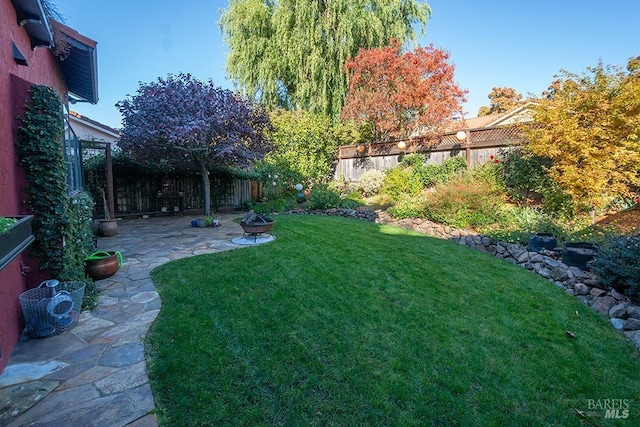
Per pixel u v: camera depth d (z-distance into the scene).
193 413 1.97
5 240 1.98
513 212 6.62
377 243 6.11
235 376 2.32
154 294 3.82
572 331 3.14
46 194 3.28
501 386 2.35
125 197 10.87
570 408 2.19
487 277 4.46
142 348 2.68
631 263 3.61
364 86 11.94
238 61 13.88
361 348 2.72
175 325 3.03
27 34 3.80
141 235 7.43
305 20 12.59
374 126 12.59
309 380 2.31
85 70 6.23
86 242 4.31
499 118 12.30
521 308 3.59
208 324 3.05
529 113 6.68
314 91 13.36
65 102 7.16
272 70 13.73
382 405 2.11
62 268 3.39
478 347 2.82
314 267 4.70
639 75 5.41
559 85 6.19
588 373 2.54
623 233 5.07
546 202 6.60
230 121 8.47
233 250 5.68
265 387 2.22
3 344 2.49
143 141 8.32
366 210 9.39
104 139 13.94
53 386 2.22
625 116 5.28
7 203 2.86
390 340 2.86
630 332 3.11
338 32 12.55
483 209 6.77
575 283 4.10
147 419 1.92
